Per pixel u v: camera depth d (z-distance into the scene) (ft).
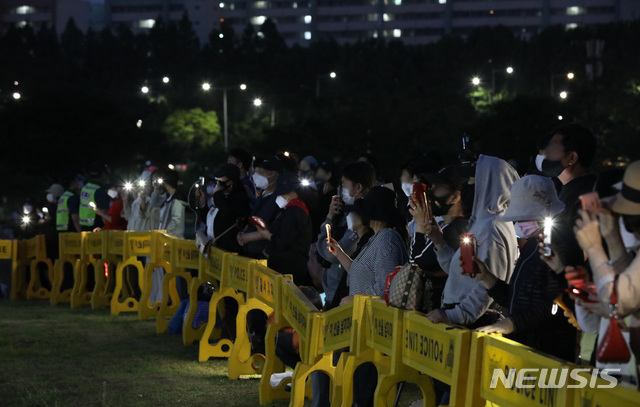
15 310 43.83
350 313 17.99
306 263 25.94
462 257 13.46
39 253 50.03
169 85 466.29
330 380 19.81
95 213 47.67
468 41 482.28
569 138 13.85
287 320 22.33
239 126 319.27
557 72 381.40
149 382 25.23
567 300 12.17
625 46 449.48
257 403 22.62
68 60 528.63
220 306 29.86
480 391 12.81
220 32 550.77
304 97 389.39
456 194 15.52
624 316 10.25
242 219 29.50
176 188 38.81
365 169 22.84
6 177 193.67
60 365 28.07
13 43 539.29
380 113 244.42
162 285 38.11
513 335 13.74
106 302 44.32
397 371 15.79
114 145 224.74
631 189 10.42
